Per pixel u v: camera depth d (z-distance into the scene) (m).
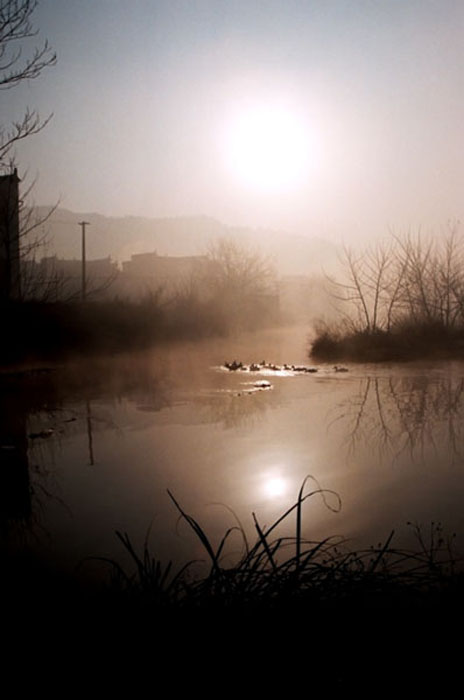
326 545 5.10
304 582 3.72
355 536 5.32
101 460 8.02
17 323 19.50
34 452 8.50
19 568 4.70
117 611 3.57
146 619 3.43
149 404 12.34
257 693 3.02
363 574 3.91
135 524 5.69
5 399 13.11
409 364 20.03
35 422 10.57
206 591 3.63
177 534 5.43
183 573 4.52
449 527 5.49
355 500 6.31
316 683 3.07
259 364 20.19
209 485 6.90
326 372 17.91
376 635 3.33
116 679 3.12
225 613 3.41
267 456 8.13
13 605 4.02
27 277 21.28
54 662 3.29
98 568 4.67
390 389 14.24
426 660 3.19
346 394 13.53
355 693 3.00
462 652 3.24
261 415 11.07
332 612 3.48
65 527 5.63
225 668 3.13
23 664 3.29
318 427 9.98
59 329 21.30
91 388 14.71
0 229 19.02
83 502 6.36
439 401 12.43
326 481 7.01
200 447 8.66
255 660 3.17
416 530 5.43
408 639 3.32
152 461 7.94
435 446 8.62
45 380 16.20
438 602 3.62
